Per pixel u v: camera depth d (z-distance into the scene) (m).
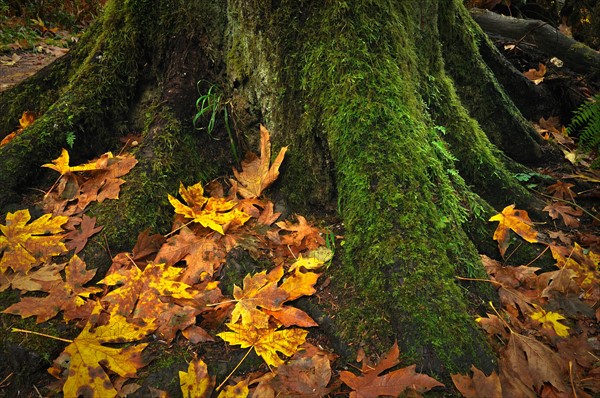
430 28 3.12
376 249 2.18
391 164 2.32
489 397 1.76
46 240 2.30
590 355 2.11
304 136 2.64
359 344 2.02
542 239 2.76
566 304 2.37
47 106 3.28
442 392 1.82
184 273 2.27
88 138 2.88
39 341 1.98
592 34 5.66
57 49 6.74
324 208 2.66
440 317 1.99
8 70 5.66
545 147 3.75
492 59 4.06
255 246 2.43
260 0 2.63
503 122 3.62
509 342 2.03
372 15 2.57
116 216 2.44
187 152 2.78
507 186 3.09
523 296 2.34
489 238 2.69
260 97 2.78
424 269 2.10
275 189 2.76
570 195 3.24
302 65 2.61
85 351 1.91
